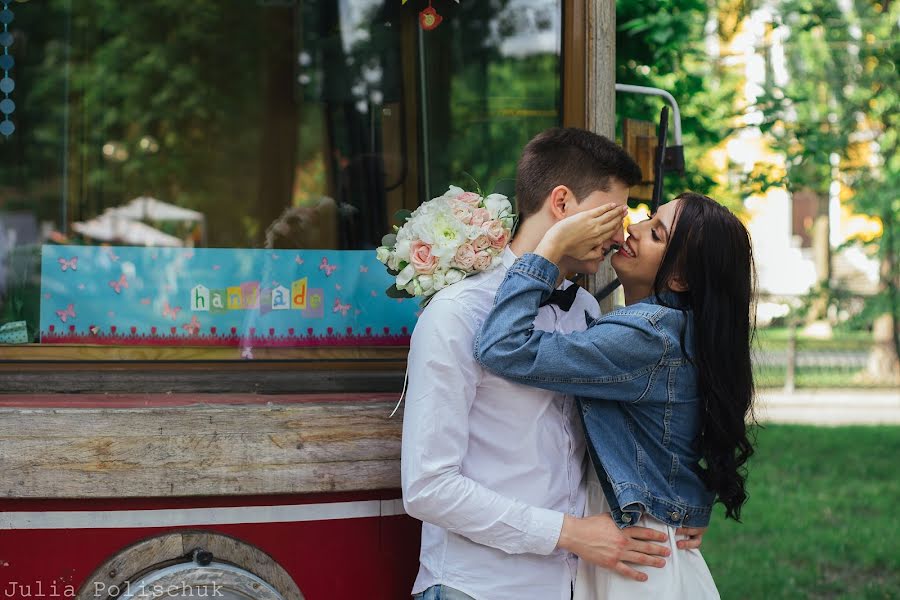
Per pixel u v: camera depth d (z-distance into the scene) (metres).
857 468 8.65
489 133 2.85
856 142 7.52
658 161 2.83
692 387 2.12
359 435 2.45
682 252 2.12
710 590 2.17
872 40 7.81
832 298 14.51
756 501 7.43
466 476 2.09
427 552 2.17
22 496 2.29
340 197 2.93
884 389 14.38
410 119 2.90
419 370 2.05
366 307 2.78
